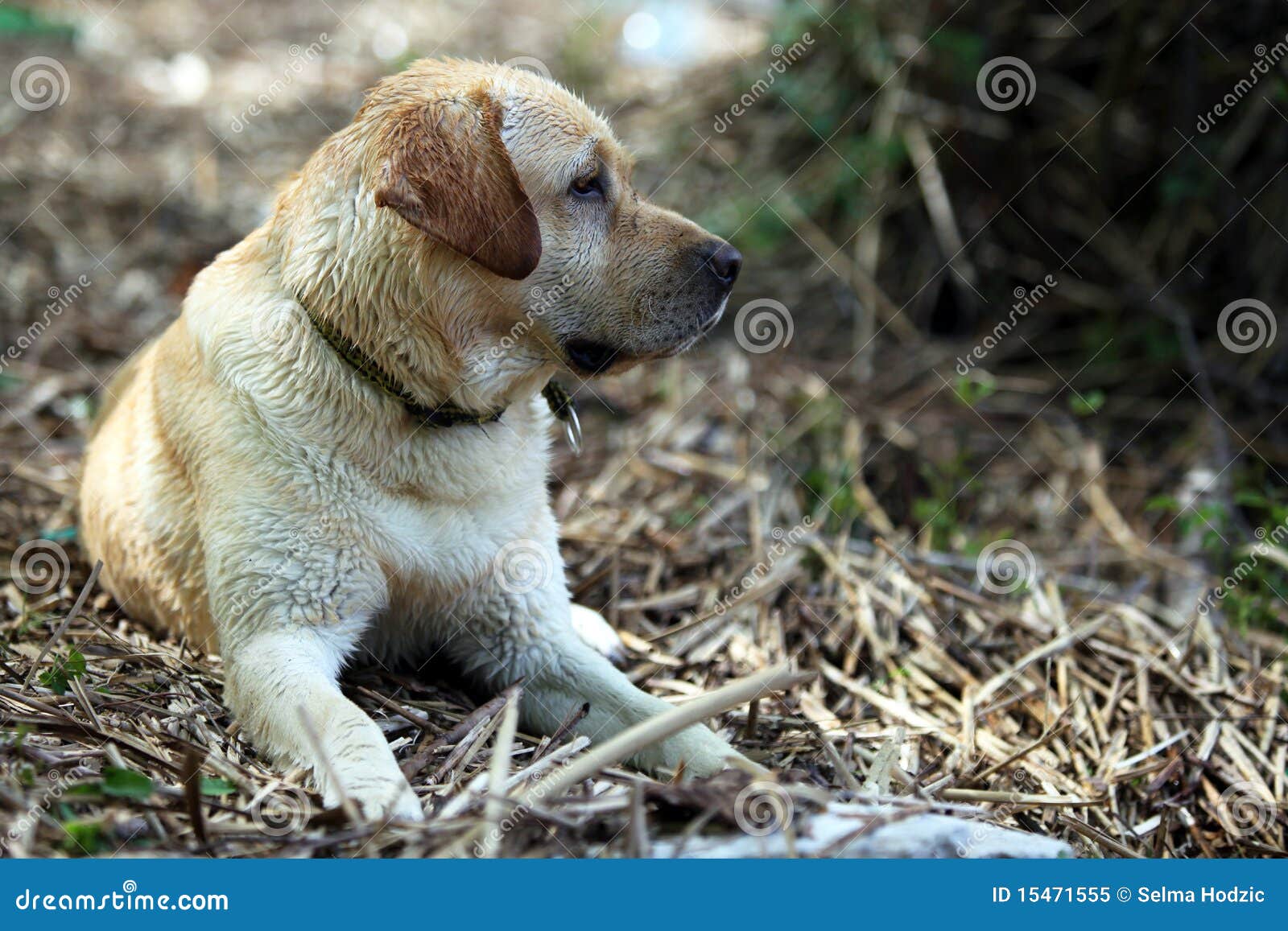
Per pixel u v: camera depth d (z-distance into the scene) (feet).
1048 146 23.31
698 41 32.37
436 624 12.42
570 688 12.26
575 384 20.88
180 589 12.50
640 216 12.37
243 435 11.43
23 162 26.89
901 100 23.89
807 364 21.86
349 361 11.38
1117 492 19.67
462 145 10.94
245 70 33.22
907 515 18.97
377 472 11.50
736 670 14.11
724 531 17.25
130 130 29.40
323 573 11.29
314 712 10.34
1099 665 14.79
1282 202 21.68
